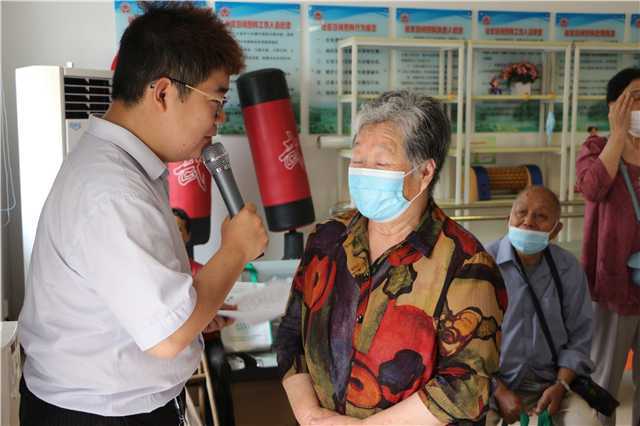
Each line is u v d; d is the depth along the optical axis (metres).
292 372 1.52
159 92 1.19
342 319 1.41
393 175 1.35
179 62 1.18
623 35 4.55
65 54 3.77
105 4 3.78
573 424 2.27
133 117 1.22
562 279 2.41
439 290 1.33
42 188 2.97
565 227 4.52
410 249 1.37
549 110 4.40
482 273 1.33
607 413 2.31
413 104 1.36
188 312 1.14
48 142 2.92
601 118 4.59
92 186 1.14
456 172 4.09
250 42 4.02
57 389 1.25
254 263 2.76
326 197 4.25
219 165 1.39
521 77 4.36
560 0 4.43
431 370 1.34
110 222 1.12
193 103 1.21
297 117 4.13
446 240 1.37
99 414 1.25
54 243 1.18
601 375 2.91
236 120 4.01
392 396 1.35
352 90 3.84
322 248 1.48
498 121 4.45
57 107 2.88
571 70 4.47
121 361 1.23
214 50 1.21
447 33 4.29
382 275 1.38
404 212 1.40
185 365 1.32
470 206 4.05
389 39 3.86
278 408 2.54
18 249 3.77
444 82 4.32
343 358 1.40
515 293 2.37
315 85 4.13
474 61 4.36
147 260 1.12
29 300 1.27
